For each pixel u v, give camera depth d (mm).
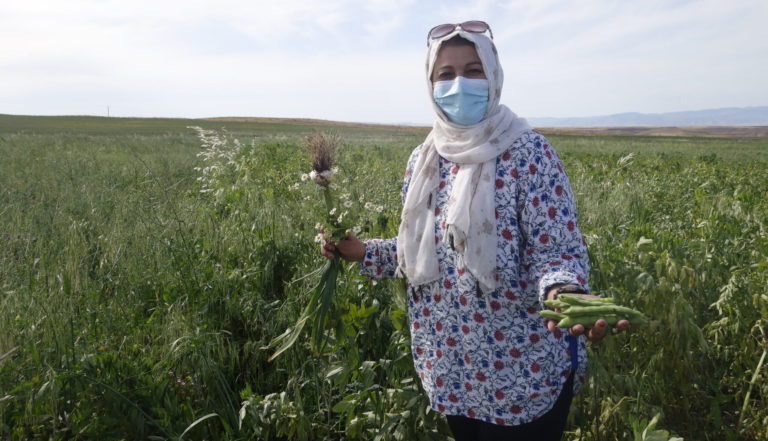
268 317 3656
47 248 5004
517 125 1813
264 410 2717
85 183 8516
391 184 7723
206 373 2955
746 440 2916
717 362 3477
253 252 4402
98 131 51750
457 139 1835
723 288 3490
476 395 1885
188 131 54062
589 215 6441
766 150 41625
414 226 1955
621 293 3109
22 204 6922
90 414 2584
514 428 1867
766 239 4293
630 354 3232
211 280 3988
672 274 3188
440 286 1906
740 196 7812
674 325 2893
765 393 3047
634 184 9773
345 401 2604
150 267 4406
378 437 2531
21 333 3098
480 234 1753
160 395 2719
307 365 3205
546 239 1729
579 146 36594
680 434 3004
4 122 68250
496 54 1854
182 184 9227
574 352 1896
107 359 2803
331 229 2119
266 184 7691
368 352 3062
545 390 1827
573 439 2875
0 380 2684
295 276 4137
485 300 1812
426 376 2008
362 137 39500
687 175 12578
